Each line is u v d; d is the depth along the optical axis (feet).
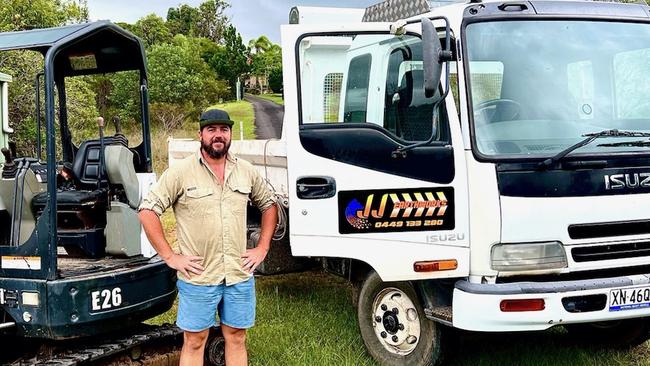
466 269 14.11
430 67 12.69
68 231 14.87
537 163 13.66
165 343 15.55
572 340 18.25
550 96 14.38
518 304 13.28
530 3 14.83
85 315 12.77
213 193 12.87
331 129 14.66
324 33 14.94
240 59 167.43
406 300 15.53
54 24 55.98
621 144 14.10
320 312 20.86
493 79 14.15
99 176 15.31
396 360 15.74
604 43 15.01
